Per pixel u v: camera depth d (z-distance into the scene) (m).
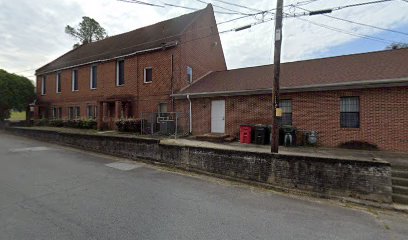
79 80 21.59
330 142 10.52
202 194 6.11
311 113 10.96
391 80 9.09
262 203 5.59
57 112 23.88
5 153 11.54
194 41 17.19
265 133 11.14
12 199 5.40
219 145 10.77
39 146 13.89
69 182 6.86
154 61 16.48
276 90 7.28
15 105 24.11
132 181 7.14
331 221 4.67
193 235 3.90
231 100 13.19
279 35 7.25
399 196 5.71
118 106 17.66
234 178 7.54
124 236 3.78
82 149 13.07
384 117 9.53
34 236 3.71
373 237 4.05
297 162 6.54
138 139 10.45
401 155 8.52
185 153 8.84
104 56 19.39
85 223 4.23
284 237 3.94
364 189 5.79
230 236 3.91
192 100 14.66
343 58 13.48
